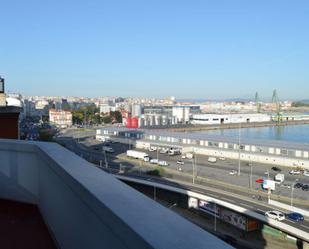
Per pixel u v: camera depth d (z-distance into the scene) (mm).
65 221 1354
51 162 1575
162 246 573
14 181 2178
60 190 1420
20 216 1883
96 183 1076
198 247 570
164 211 783
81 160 1507
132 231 662
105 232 856
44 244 1511
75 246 1202
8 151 2195
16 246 1477
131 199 888
